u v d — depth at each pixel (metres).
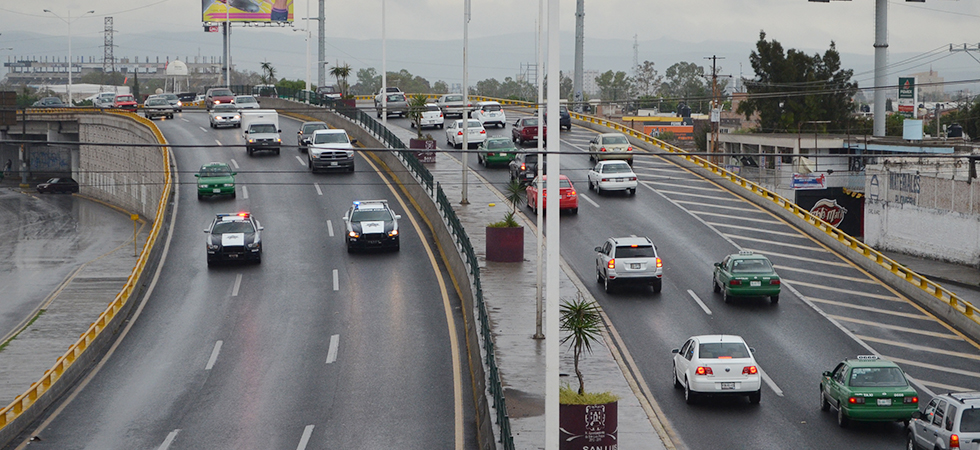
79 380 29.66
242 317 35.97
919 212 57.44
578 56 98.75
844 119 101.88
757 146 89.88
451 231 44.62
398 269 42.44
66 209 95.44
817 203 67.75
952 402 20.28
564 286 38.78
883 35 75.44
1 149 126.25
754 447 22.75
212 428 24.94
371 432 24.38
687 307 36.53
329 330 34.00
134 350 32.59
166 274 42.62
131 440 24.22
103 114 97.81
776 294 36.78
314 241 47.72
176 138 78.75
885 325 34.97
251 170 64.94
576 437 20.61
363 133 77.62
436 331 33.62
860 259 44.38
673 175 66.31
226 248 42.78
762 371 29.34
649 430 23.38
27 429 25.36
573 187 57.22
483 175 63.47
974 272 50.84
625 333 33.06
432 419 25.33
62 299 48.03
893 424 24.70
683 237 48.47
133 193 88.62
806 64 104.88
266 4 144.00
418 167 56.81
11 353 37.34
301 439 23.94
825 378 25.55
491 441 21.44
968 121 105.88
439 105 95.56
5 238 78.94
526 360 28.97
